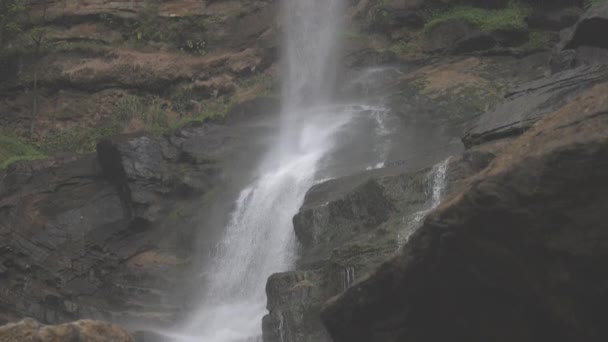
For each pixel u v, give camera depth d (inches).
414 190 837.2
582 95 486.3
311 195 958.4
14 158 1248.8
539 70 1221.7
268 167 1156.5
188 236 1090.1
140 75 1517.0
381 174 925.8
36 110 1499.8
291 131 1227.2
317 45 1475.1
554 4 1318.9
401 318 514.6
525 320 471.8
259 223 1051.9
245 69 1515.7
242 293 1006.4
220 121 1318.9
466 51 1323.8
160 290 1040.2
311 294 753.6
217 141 1206.9
